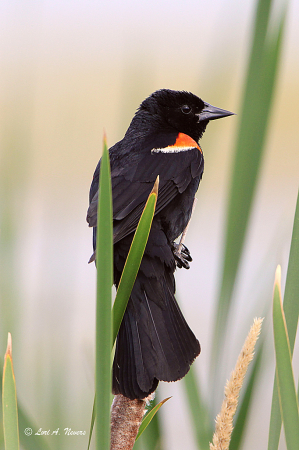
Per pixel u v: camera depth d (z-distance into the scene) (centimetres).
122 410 546
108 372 412
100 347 412
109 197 411
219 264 550
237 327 554
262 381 550
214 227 584
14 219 555
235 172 550
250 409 549
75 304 555
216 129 554
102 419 412
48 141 559
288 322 487
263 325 550
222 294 550
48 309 554
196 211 555
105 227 409
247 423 549
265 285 551
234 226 550
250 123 550
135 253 482
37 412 553
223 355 550
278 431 469
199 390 550
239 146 550
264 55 550
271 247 552
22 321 554
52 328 554
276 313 404
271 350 551
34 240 558
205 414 550
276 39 549
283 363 405
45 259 555
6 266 554
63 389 554
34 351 554
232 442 549
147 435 549
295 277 488
